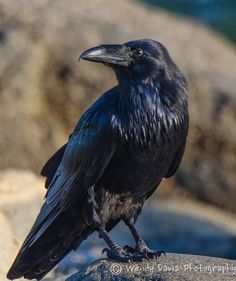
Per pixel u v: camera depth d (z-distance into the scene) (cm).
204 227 1806
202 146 1975
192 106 1988
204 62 2070
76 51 1994
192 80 2014
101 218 1103
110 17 2106
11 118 1939
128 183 1106
